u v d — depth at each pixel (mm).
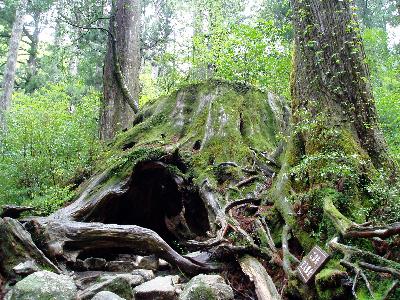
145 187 6590
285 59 9875
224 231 4840
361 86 5148
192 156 6977
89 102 13164
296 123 5465
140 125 8250
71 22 12219
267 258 4426
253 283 3992
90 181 6512
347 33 5281
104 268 4875
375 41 11438
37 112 8039
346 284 3303
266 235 4734
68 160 7730
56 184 7195
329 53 5262
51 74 20172
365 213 4137
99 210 5879
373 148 4918
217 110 7824
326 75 5211
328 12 5375
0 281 4035
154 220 6945
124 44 12109
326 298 3320
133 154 6312
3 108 16172
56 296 3439
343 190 4352
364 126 4992
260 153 7062
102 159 7664
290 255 4188
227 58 10047
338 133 4801
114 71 11688
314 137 4977
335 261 3605
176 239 6555
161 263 5109
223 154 7020
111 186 6012
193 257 4758
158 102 9117
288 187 5113
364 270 3348
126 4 12320
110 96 11695
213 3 14008
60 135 7703
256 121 8117
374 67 10844
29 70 23469
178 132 7934
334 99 5098
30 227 4676
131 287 4020
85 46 14664
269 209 5195
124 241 4852
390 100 8336
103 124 11453
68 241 4770
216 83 8562
